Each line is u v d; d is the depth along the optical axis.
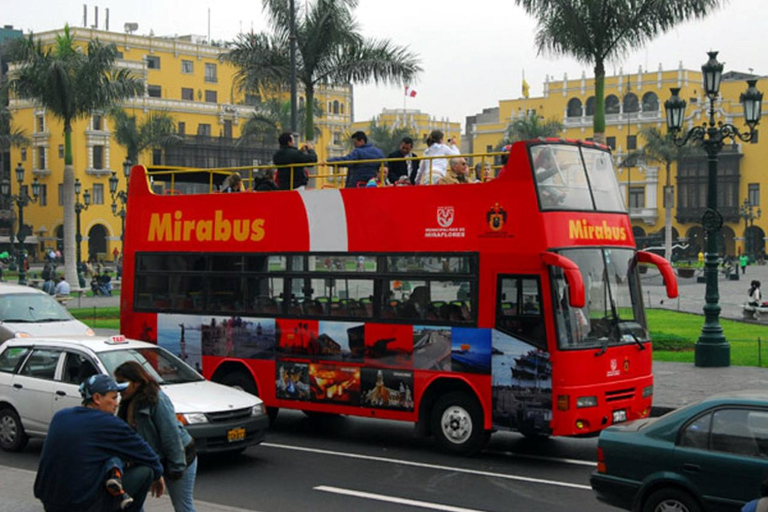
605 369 12.16
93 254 85.56
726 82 97.31
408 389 13.09
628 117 99.69
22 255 46.56
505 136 102.31
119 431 5.95
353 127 102.31
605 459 8.74
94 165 84.19
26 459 12.45
